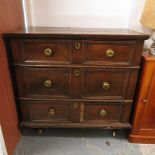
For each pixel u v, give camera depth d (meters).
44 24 1.42
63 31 1.10
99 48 1.02
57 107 1.22
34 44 1.02
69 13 1.38
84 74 1.10
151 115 1.21
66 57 1.05
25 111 1.24
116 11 1.36
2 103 1.02
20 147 1.25
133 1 1.31
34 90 1.16
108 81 1.12
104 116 1.25
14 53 1.04
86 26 1.41
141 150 1.25
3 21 1.00
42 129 1.39
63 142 1.30
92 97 1.18
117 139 1.34
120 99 1.18
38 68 1.09
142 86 1.12
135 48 1.01
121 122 1.27
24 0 1.33
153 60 1.04
